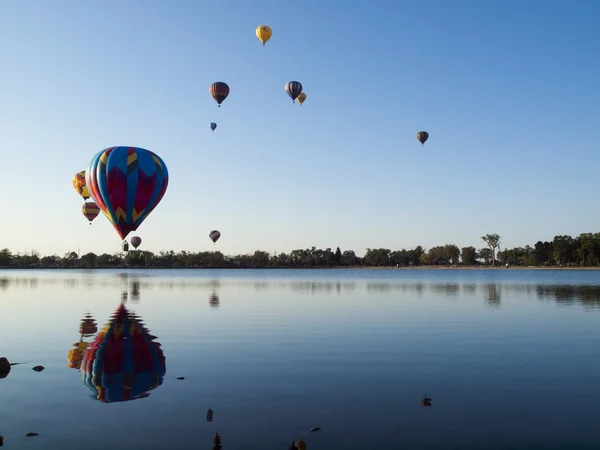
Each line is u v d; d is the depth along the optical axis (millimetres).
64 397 11109
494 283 72188
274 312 29594
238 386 11977
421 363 14586
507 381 12445
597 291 50344
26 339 19219
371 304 35344
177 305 34656
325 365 14312
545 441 8523
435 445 8359
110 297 43094
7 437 8758
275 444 8422
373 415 9859
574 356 15602
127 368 13953
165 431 9016
